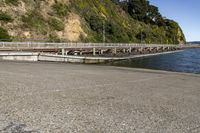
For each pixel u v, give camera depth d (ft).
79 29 211.00
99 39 239.09
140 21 464.24
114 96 28.25
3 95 24.90
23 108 20.67
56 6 202.39
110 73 58.75
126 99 26.94
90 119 18.80
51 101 23.72
